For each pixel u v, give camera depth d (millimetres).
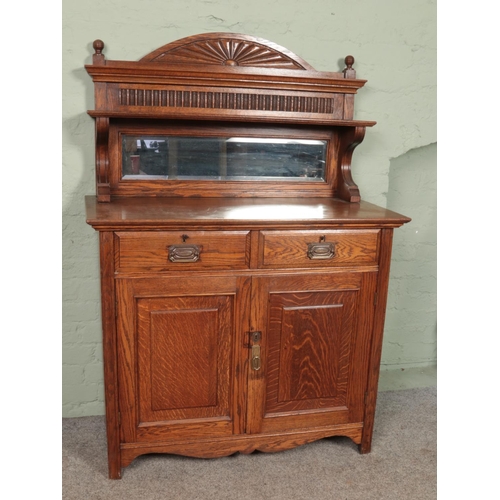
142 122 2311
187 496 2037
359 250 2117
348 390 2260
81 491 2049
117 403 2051
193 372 2092
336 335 2186
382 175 2754
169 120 2330
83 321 2533
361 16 2539
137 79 2191
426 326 3064
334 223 2023
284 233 2029
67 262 2465
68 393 2586
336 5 2496
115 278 1932
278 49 2385
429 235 2979
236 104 2326
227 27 2398
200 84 2252
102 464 2217
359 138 2352
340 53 2553
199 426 2150
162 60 2293
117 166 2332
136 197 2365
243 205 2258
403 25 2596
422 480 2164
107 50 2307
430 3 2604
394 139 2725
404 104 2689
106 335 1973
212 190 2443
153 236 1925
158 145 2361
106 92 2193
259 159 2475
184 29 2354
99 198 2197
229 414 2170
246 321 2080
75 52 2281
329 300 2145
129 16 2297
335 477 2174
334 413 2268
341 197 2523
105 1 2266
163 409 2105
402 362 3090
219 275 2012
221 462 2252
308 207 2268
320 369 2209
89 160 2391
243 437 2201
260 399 2174
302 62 2414
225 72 2242
